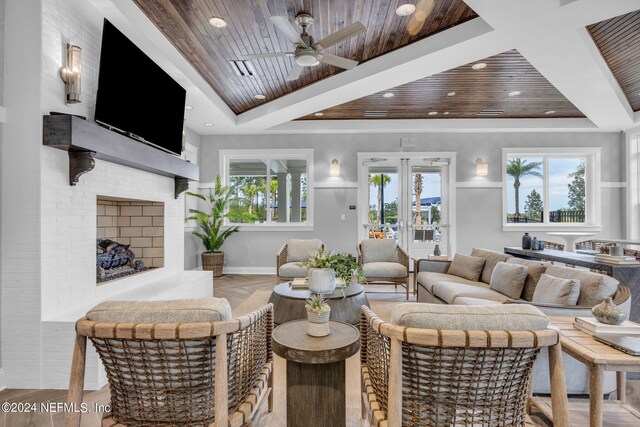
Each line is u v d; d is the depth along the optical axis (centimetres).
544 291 254
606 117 535
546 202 636
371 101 518
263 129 602
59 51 242
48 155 230
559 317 208
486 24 297
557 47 314
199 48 354
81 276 261
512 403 116
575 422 174
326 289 272
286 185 655
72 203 252
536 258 404
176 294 340
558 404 111
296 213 652
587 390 200
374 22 309
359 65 393
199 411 121
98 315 116
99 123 264
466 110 565
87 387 220
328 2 277
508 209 639
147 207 395
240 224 641
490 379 112
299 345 156
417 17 302
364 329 167
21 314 224
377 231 639
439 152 626
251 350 149
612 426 170
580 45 311
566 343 161
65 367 223
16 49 226
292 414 162
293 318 296
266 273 634
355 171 632
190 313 117
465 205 626
